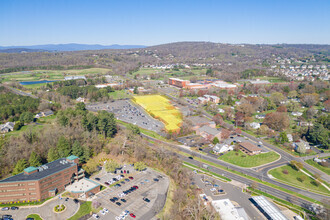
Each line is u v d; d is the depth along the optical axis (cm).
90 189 14925
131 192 15450
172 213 13612
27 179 13862
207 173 18525
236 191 16412
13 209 13338
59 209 13375
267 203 14712
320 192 16762
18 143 18575
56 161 16350
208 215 13300
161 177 17425
